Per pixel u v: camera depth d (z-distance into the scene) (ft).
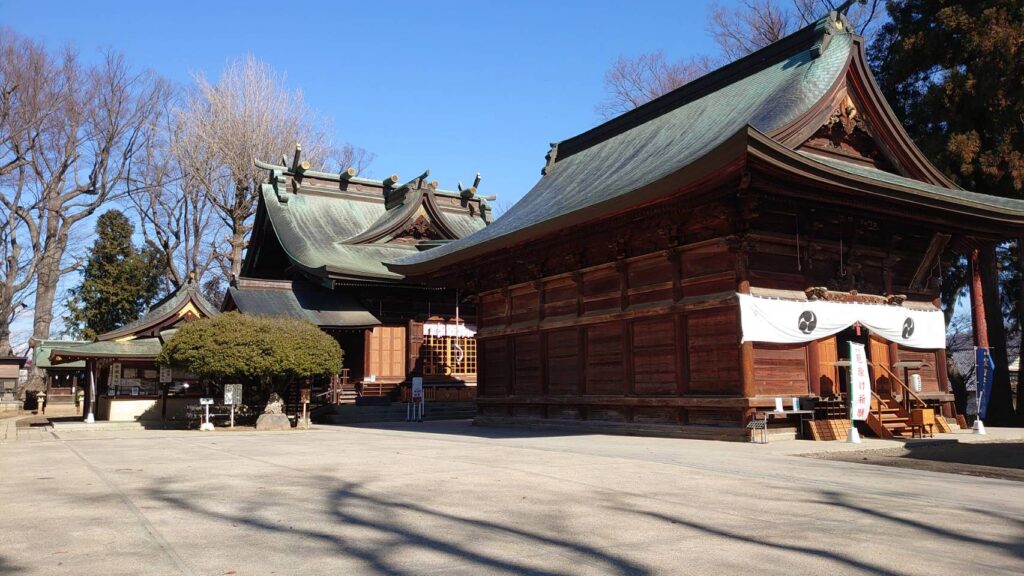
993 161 85.40
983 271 91.97
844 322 60.64
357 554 20.65
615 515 26.23
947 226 65.46
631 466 40.78
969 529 23.58
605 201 57.88
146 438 71.97
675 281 61.93
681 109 80.89
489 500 29.58
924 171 69.21
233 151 172.04
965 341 143.23
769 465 41.06
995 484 33.78
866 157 68.18
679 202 57.41
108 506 28.81
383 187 149.18
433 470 39.73
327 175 143.64
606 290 70.18
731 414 56.59
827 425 57.00
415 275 91.04
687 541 22.06
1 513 27.43
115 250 179.52
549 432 70.23
